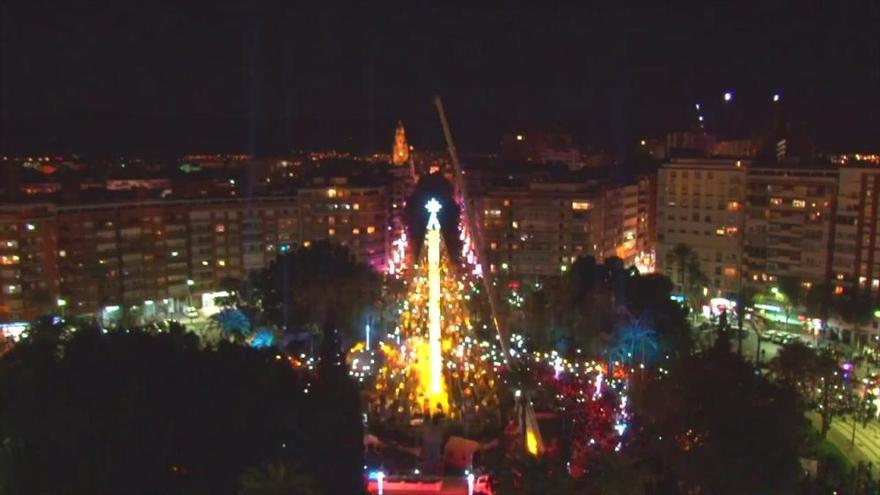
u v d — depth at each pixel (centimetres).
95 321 13312
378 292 14338
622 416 9325
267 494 5831
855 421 10519
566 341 12344
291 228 18588
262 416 7281
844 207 14750
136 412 6756
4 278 14712
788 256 15675
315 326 13138
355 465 7812
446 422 9794
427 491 8025
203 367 7631
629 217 19512
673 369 8919
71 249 15538
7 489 6519
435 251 10225
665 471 7831
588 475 6462
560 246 17438
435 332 10219
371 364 11819
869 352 13275
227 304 14400
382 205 19550
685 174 16850
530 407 8988
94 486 6475
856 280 14662
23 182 18375
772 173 15788
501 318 10688
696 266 15912
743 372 8000
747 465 7300
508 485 6184
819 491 8344
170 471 6800
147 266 16725
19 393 6944
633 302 12650
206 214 17538
